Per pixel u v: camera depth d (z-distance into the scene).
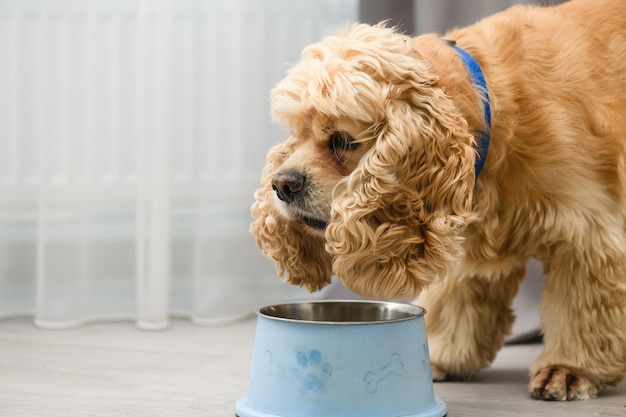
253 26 2.64
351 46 1.40
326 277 1.65
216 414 1.54
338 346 1.37
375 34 1.44
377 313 1.65
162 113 2.49
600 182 1.60
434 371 1.81
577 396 1.62
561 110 1.58
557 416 1.50
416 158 1.40
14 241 2.62
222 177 2.60
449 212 1.42
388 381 1.38
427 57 1.45
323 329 1.37
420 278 1.41
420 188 1.42
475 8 2.37
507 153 1.54
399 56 1.40
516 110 1.54
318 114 1.39
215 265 2.56
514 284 1.85
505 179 1.56
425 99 1.40
